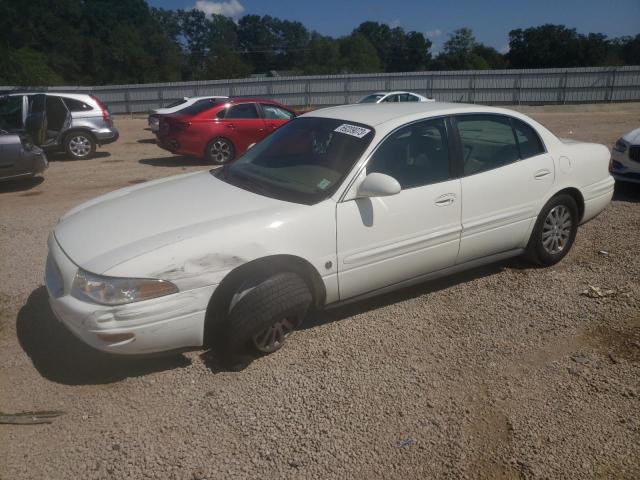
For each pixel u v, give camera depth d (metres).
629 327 4.14
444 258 4.43
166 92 35.84
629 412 3.22
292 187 4.03
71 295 3.40
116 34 67.81
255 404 3.31
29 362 3.77
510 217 4.73
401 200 4.09
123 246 3.47
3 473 2.82
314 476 2.78
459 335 4.08
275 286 3.61
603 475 2.77
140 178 10.74
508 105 36.50
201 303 3.44
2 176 9.10
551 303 4.54
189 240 3.43
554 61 76.19
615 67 35.19
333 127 4.44
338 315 4.39
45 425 3.17
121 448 2.97
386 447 2.97
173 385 3.51
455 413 3.23
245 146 12.51
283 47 98.06
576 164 5.17
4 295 4.79
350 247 3.91
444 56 79.00
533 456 2.90
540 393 3.40
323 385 3.49
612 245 5.89
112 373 3.65
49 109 13.05
